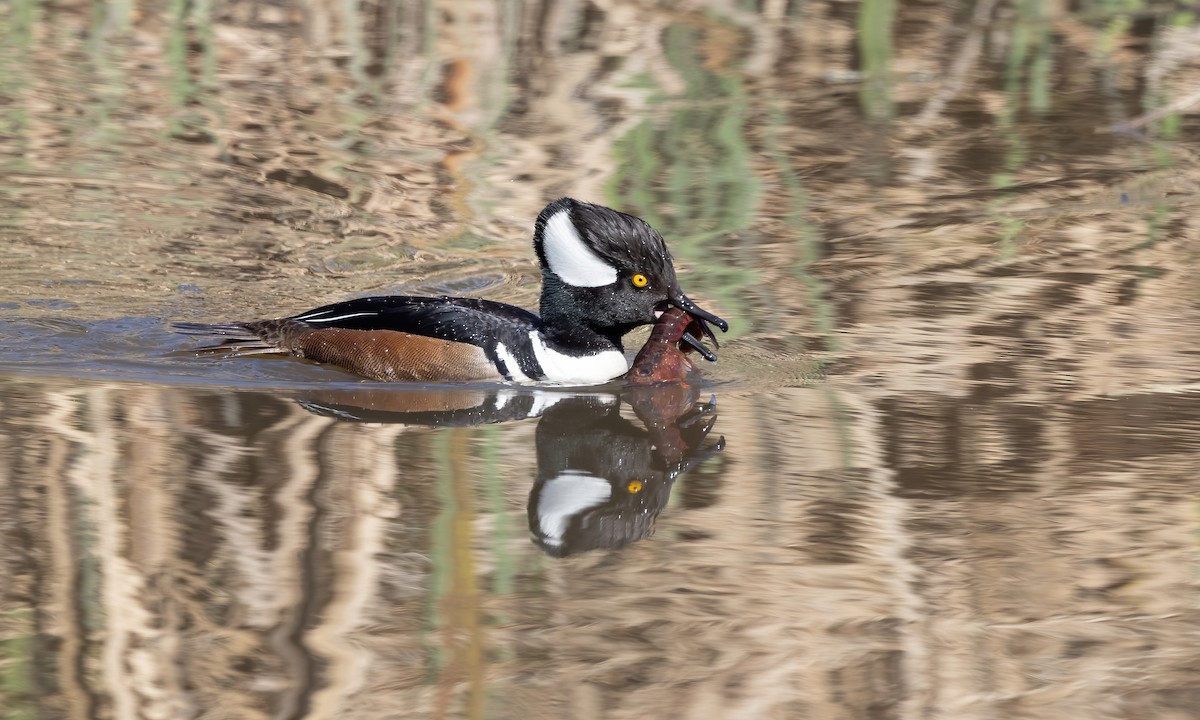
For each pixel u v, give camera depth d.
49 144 18.38
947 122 19.38
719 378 11.84
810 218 15.89
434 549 8.45
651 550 8.49
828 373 11.78
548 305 12.05
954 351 12.20
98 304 13.64
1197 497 9.10
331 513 8.91
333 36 22.78
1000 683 6.96
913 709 6.71
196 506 8.95
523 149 18.14
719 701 6.75
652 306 11.83
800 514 8.98
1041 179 17.22
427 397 11.52
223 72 21.28
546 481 9.55
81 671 7.02
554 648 7.29
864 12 23.33
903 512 9.00
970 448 10.03
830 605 7.77
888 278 14.14
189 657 7.16
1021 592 7.90
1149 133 18.95
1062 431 10.30
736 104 19.94
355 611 7.67
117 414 10.71
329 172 17.52
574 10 23.41
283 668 7.08
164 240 15.40
